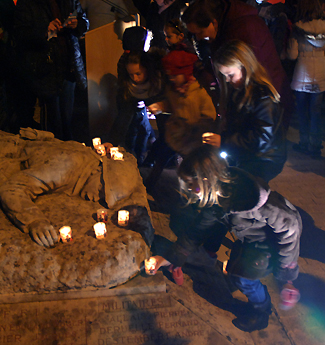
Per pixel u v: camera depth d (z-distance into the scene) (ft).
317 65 16.76
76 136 19.95
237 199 7.29
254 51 9.34
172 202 14.20
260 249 8.20
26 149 11.05
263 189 7.09
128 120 14.12
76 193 10.66
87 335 7.95
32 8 14.83
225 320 9.23
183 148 12.51
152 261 8.59
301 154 18.63
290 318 9.64
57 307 8.20
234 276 8.63
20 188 9.53
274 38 17.70
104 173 10.63
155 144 14.03
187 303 8.96
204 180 7.07
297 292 9.47
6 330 7.85
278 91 9.81
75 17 15.56
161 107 12.53
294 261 8.09
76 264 8.34
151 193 14.76
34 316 8.04
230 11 9.49
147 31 15.03
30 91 17.61
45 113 17.12
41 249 8.48
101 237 8.90
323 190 15.48
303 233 12.79
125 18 16.51
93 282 8.38
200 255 10.44
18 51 15.60
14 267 8.20
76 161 10.71
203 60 11.71
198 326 8.33
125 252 8.68
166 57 11.62
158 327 8.22
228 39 9.49
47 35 15.29
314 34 16.07
